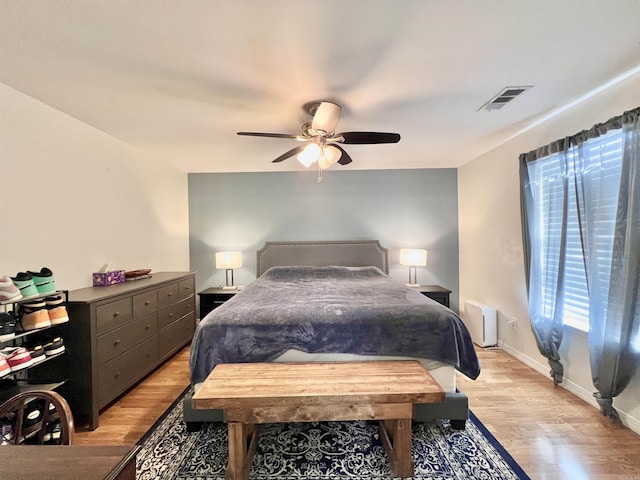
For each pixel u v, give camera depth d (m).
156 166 3.66
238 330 2.03
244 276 4.45
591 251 2.13
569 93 2.11
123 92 2.00
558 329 2.49
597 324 2.07
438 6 1.27
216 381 1.71
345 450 1.84
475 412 2.19
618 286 1.91
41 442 1.03
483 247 3.73
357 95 2.07
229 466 1.57
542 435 1.93
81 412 2.04
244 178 4.43
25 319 1.73
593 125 2.17
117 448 0.77
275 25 1.37
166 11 1.28
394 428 1.68
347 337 2.03
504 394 2.44
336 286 3.19
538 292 2.70
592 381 2.17
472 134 2.96
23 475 0.68
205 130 2.71
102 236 2.77
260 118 2.44
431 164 4.20
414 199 4.41
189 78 1.83
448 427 2.04
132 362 2.48
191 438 1.95
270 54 1.59
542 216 2.71
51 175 2.26
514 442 1.87
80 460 0.73
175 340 3.20
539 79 1.91
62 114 2.34
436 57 1.65
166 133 2.79
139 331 2.57
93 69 1.73
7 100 1.94
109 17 1.31
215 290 4.09
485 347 3.43
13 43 1.48
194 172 4.42
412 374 1.79
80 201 2.52
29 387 1.78
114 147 2.93
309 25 1.38
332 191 4.43
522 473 1.62
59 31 1.40
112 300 2.25
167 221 3.90
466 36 1.47
